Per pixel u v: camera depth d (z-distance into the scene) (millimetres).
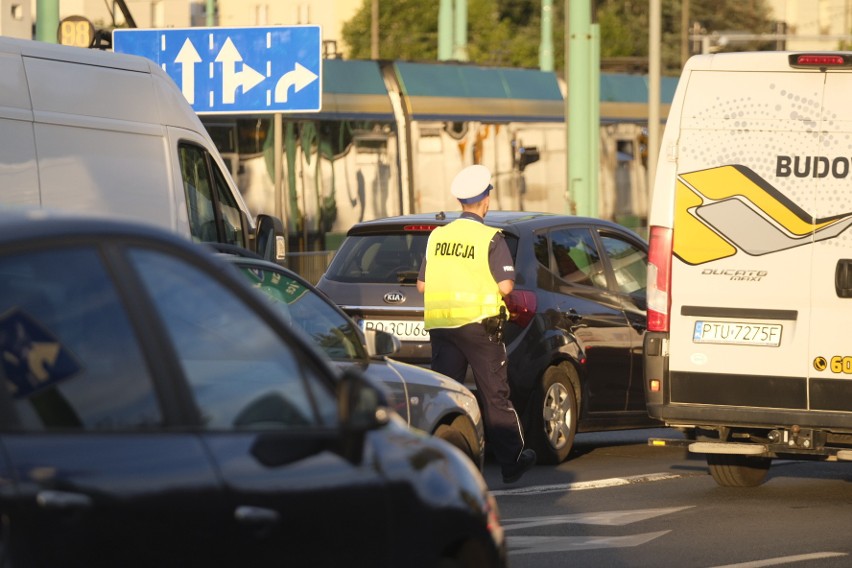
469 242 29750
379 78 84625
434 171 87000
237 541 11883
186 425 11938
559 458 35531
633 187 104125
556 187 97938
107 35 51281
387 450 13469
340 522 12711
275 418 12703
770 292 29062
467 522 13977
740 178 29297
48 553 10664
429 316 30047
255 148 75875
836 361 28625
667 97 109938
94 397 11500
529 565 23172
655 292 29891
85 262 11844
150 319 12023
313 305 25516
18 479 10633
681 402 29750
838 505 29531
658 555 24047
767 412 29000
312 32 51000
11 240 11469
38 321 11367
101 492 11039
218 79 51531
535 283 35094
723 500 30062
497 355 29844
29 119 30000
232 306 12805
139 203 32250
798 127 28953
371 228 35469
